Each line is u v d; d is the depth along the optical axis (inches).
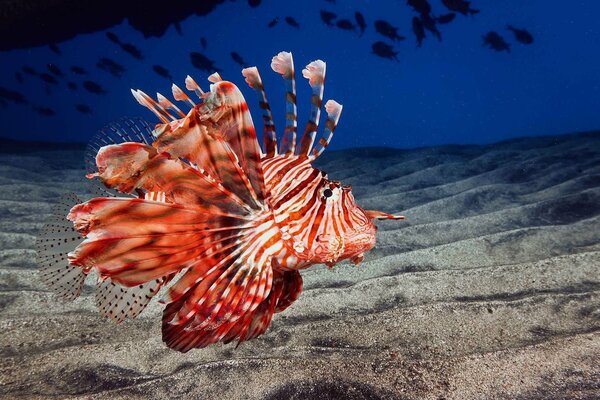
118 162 10.9
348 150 72.7
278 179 13.4
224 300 12.7
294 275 15.2
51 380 16.6
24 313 22.1
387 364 15.8
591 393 13.0
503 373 14.5
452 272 23.5
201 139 11.3
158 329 20.7
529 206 32.6
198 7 70.5
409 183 46.3
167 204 11.4
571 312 18.3
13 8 59.3
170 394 14.9
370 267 26.5
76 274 16.7
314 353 17.4
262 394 14.6
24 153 69.9
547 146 52.0
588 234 26.8
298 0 429.1
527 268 22.8
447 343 17.5
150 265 12.1
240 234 12.9
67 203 17.0
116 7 65.7
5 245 30.5
